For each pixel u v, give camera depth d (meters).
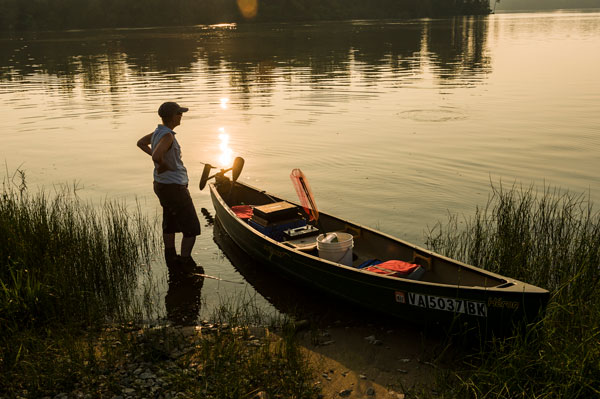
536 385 3.93
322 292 5.88
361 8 113.06
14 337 4.78
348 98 18.59
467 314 4.63
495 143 12.02
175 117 6.48
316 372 4.54
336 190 9.31
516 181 9.43
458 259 6.54
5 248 6.04
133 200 9.04
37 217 6.80
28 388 4.15
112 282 6.28
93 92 20.88
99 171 10.69
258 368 4.45
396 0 116.56
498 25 78.31
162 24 96.12
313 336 5.10
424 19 113.44
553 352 4.08
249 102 18.12
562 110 15.45
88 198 9.13
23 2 86.44
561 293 4.91
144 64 31.14
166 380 4.31
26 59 35.59
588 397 3.73
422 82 22.03
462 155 11.14
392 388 4.29
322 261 5.62
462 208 8.33
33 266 5.95
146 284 6.41
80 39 58.94
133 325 5.41
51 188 9.67
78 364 4.38
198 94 19.95
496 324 4.52
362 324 5.41
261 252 6.68
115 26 93.81
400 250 5.96
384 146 12.06
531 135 12.62
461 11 134.62
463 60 30.64
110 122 15.29
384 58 32.56
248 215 7.71
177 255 7.14
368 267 5.53
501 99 17.61
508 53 34.22
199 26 93.88
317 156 11.45
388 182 9.64
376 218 8.05
